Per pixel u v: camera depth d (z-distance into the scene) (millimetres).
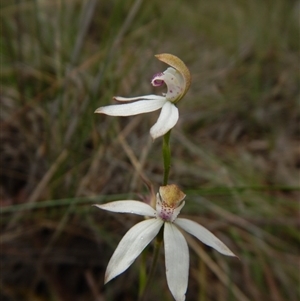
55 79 139
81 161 129
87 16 143
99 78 129
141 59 163
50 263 120
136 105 69
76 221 122
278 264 129
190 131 163
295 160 165
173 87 70
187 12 225
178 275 64
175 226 69
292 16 237
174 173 141
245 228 132
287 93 193
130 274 122
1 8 149
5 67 143
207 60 200
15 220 119
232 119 172
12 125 134
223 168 143
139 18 160
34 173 129
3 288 115
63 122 130
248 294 124
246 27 229
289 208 144
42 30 153
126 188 130
